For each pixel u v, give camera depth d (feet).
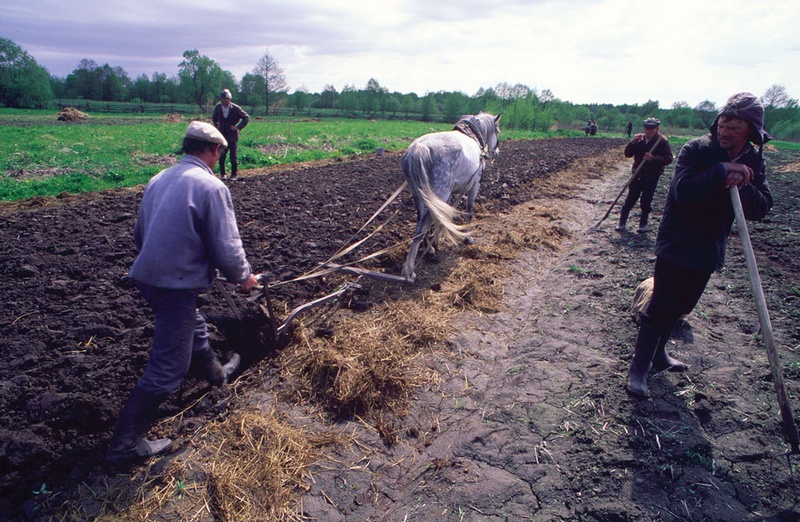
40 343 12.32
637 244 23.84
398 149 69.62
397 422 10.70
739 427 10.45
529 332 14.66
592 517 8.25
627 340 14.06
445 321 14.78
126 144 61.41
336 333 13.70
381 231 23.72
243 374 12.21
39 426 9.43
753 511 8.40
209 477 8.96
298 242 21.16
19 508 8.26
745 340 14.16
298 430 10.23
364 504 8.62
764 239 25.34
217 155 9.59
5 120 120.98
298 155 54.34
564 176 45.98
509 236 23.20
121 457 8.85
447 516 8.33
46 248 19.42
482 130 21.38
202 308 13.76
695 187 9.26
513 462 9.50
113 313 13.97
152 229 8.46
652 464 9.37
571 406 11.07
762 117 8.87
